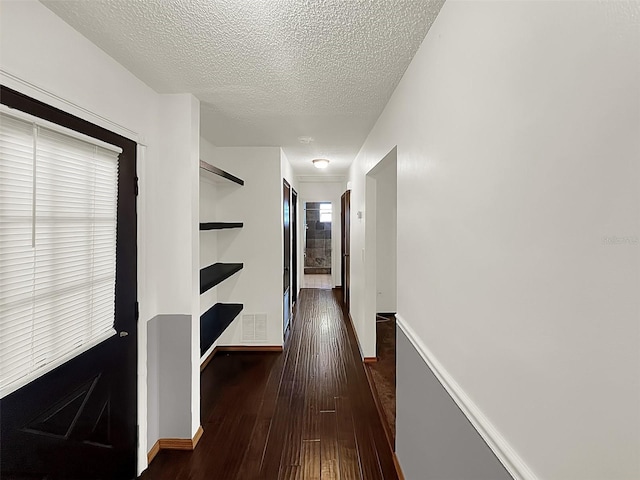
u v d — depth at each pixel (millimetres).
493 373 928
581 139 612
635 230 511
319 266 9891
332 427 2447
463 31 1104
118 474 1808
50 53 1329
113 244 1770
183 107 2191
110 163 1735
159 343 2211
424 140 1523
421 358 1591
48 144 1341
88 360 1596
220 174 2938
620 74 532
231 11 1317
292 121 2801
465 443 1102
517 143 809
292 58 1707
